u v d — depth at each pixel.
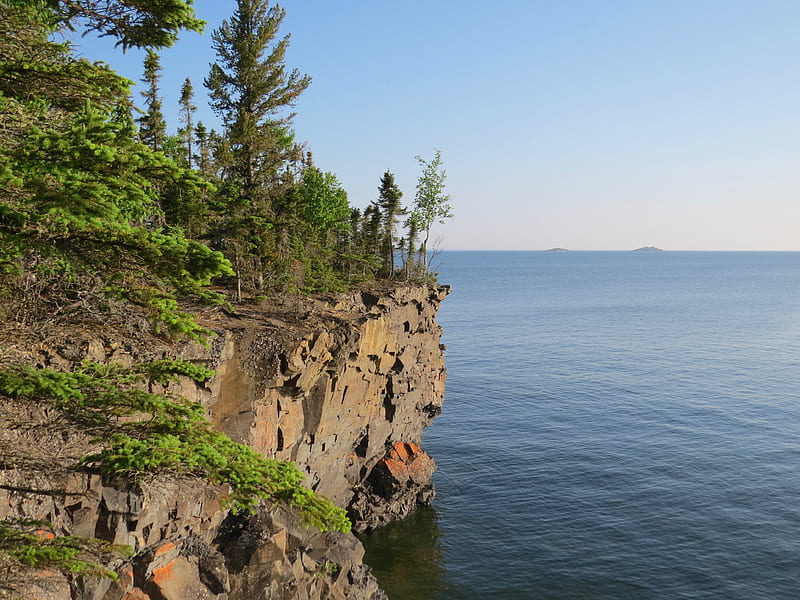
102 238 9.56
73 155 8.05
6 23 9.20
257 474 10.23
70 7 9.75
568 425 64.06
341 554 27.92
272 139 34.91
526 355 104.06
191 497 20.45
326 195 52.16
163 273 9.83
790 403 72.25
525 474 50.72
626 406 71.38
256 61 34.25
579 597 33.84
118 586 17.64
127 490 17.47
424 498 44.75
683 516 43.00
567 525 41.94
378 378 41.22
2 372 9.38
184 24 10.02
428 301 50.09
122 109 10.54
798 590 34.44
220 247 34.69
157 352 19.77
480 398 75.31
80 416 10.26
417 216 60.44
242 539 22.62
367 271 57.03
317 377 31.92
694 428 62.75
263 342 27.44
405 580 35.50
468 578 35.72
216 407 25.55
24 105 9.86
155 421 10.66
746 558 37.56
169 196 33.97
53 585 14.29
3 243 8.97
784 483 48.50
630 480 49.28
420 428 50.56
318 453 35.19
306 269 42.09
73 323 11.73
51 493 10.62
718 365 95.31
